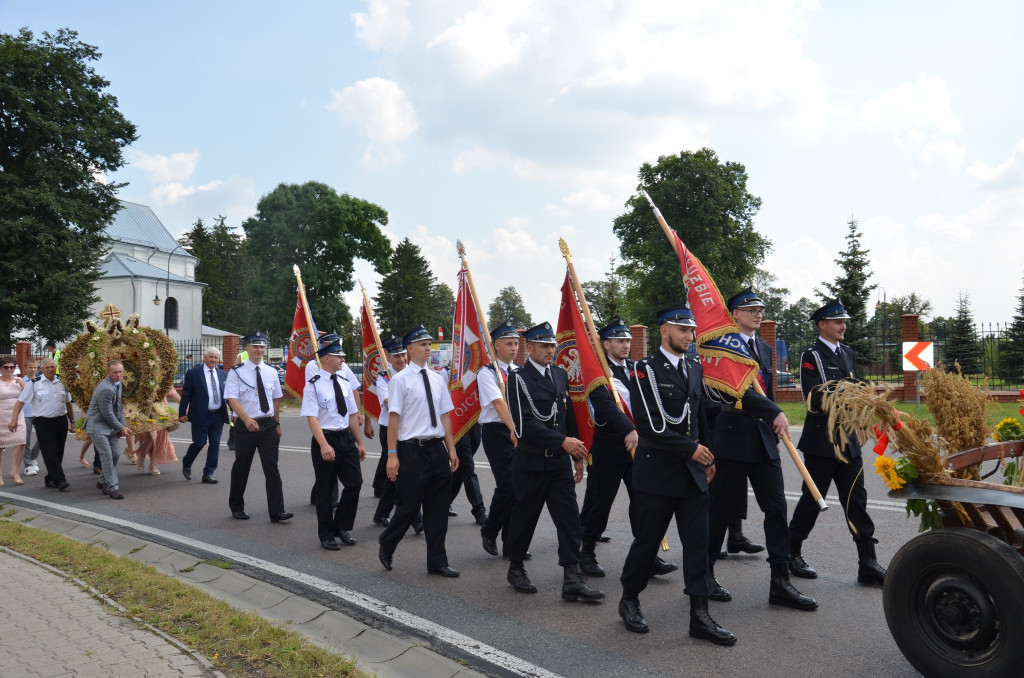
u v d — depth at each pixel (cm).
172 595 522
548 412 548
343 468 703
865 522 558
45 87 3403
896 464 394
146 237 5978
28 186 3272
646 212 4531
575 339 633
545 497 549
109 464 951
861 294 2830
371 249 5094
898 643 384
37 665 403
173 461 1149
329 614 502
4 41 3359
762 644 443
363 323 1017
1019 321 1958
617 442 607
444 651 439
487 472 1113
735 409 531
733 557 643
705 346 536
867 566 555
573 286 601
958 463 407
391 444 599
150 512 859
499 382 640
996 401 450
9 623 470
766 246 4719
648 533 466
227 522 805
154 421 1078
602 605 521
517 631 470
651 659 423
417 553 674
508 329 621
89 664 404
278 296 4669
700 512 461
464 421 731
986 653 350
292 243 4700
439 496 608
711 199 4450
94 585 549
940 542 364
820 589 546
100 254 3581
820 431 570
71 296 3288
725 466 529
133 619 478
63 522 804
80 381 1105
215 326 7656
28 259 3192
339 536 713
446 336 4912
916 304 6375
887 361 2408
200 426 1075
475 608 516
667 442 458
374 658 438
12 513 852
